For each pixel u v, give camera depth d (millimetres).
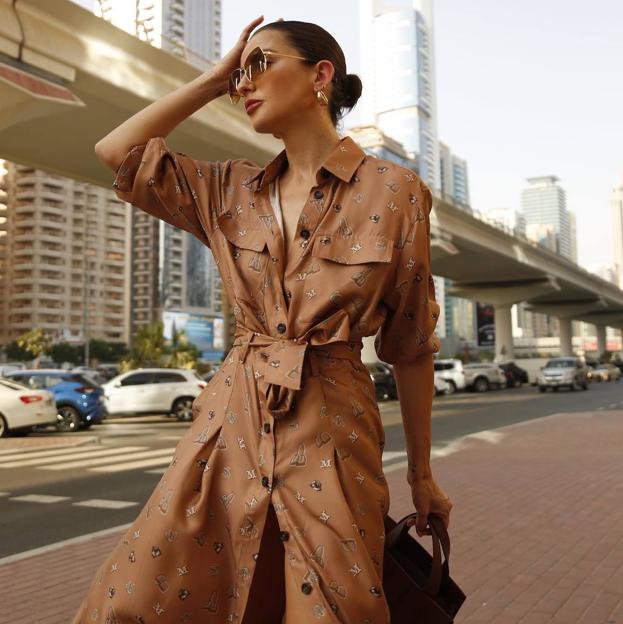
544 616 3500
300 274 1321
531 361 45000
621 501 6551
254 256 1377
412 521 1580
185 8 110250
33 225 117125
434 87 188125
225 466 1304
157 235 136375
